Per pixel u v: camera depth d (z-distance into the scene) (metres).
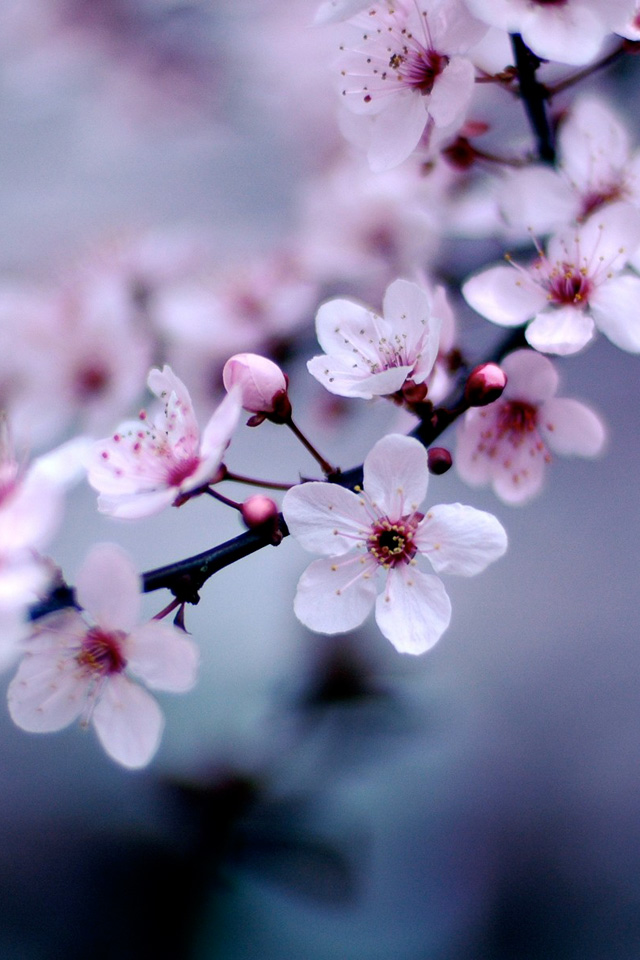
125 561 0.35
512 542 0.64
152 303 0.47
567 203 0.38
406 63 0.37
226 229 0.61
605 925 0.52
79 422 0.46
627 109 0.42
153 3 0.63
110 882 0.51
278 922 0.48
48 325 0.46
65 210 0.65
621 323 0.37
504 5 0.36
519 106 0.43
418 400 0.36
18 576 0.34
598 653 0.60
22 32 0.64
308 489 0.35
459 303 0.43
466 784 0.55
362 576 0.35
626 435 0.66
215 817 0.46
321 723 0.48
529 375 0.38
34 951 0.50
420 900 0.51
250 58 0.61
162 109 0.64
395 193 0.44
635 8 0.36
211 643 0.56
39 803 0.56
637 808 0.55
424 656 0.57
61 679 0.35
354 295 0.46
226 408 0.35
